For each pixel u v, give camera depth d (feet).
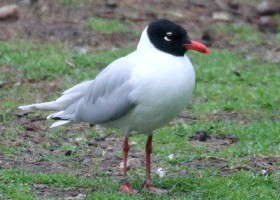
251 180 40.73
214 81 61.52
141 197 37.93
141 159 44.91
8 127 49.42
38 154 45.19
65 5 76.69
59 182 39.81
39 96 56.03
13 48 65.05
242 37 74.79
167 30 37.50
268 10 82.58
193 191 39.22
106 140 48.11
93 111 39.09
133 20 75.66
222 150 46.68
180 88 37.11
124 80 37.76
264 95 57.72
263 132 49.62
